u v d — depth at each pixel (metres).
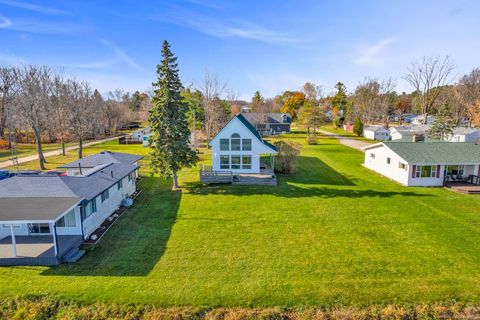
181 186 27.44
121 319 10.50
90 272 13.14
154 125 25.25
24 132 63.78
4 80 58.12
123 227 18.19
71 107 46.00
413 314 10.74
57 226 16.30
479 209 21.20
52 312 10.82
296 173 32.91
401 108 116.25
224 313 10.78
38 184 16.75
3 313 10.77
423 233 17.20
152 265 13.73
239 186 27.45
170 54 24.66
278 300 11.38
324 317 10.61
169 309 10.91
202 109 65.75
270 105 112.19
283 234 17.09
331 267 13.57
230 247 15.51
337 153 46.41
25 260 13.68
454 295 11.61
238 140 30.61
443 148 29.58
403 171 28.27
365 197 24.12
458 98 72.12
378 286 12.17
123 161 26.41
